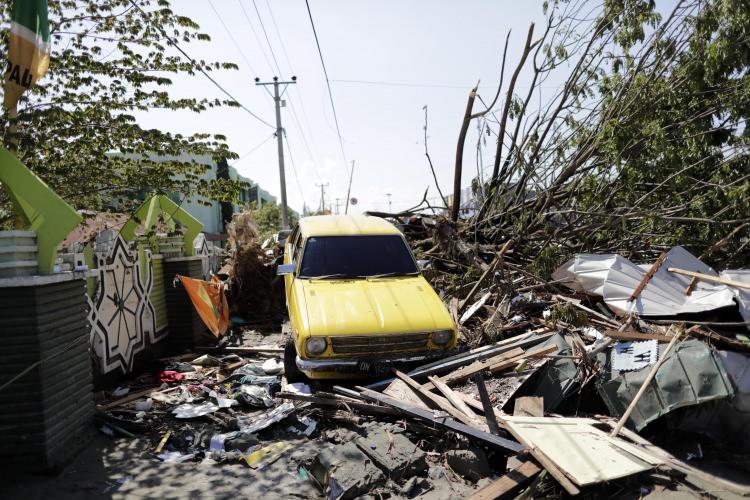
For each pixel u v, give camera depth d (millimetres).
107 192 8234
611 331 5059
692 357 4184
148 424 4672
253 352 7262
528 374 4852
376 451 3916
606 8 9195
